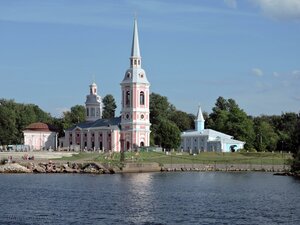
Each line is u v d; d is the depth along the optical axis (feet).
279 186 443.32
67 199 346.95
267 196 370.73
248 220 272.31
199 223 264.11
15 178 511.40
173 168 647.15
